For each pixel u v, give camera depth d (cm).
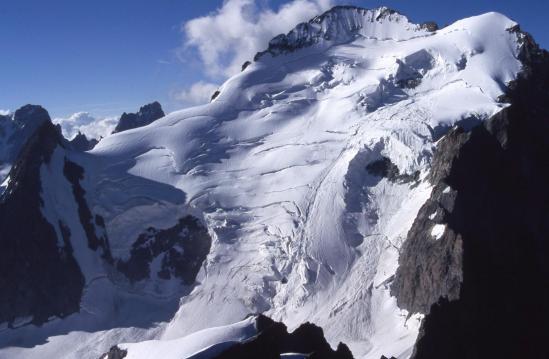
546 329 16812
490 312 16588
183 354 14575
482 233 18925
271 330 12100
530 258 18875
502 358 15912
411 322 17875
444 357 15600
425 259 18412
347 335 18562
